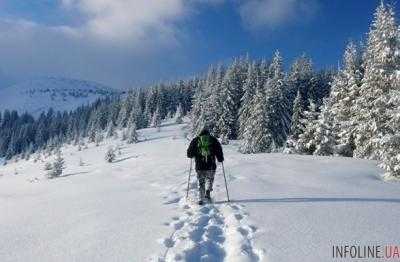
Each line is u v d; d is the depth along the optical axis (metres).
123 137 101.75
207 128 12.36
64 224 9.88
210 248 8.02
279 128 57.84
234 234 8.70
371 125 29.64
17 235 9.15
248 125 56.16
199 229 9.16
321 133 33.56
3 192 21.84
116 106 150.00
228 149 60.22
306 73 89.62
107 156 66.50
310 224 9.50
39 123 184.50
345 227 9.30
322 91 90.50
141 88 140.75
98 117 149.75
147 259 7.29
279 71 66.69
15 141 168.25
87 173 27.38
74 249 7.96
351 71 37.91
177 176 17.97
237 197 12.66
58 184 21.73
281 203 11.77
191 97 139.88
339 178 17.55
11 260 7.55
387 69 29.84
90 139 116.25
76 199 13.34
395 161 19.41
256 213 10.48
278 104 59.78
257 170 18.80
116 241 8.34
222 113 73.81
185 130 98.50
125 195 13.55
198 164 12.04
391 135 20.16
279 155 26.12
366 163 23.31
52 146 130.12
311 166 20.94
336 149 33.44
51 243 8.42
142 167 23.70
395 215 10.52
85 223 9.84
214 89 78.81
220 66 117.25
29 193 18.83
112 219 10.10
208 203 11.85
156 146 79.19
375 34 30.75
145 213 10.68
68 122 176.12
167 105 139.50
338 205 11.55
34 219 10.67
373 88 30.69
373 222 9.77
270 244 8.07
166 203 12.07
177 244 8.11
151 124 117.44
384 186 16.31
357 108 32.38
